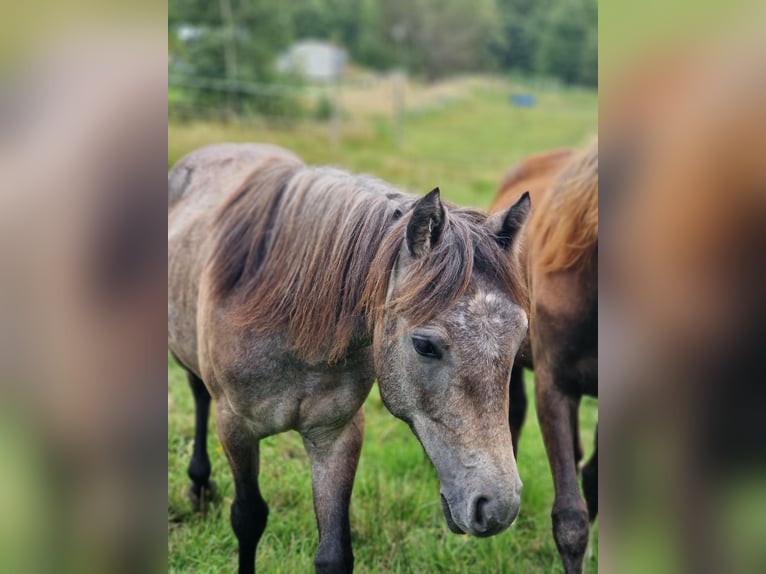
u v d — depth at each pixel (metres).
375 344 2.22
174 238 3.12
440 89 27.83
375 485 3.76
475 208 2.31
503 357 1.97
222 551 3.33
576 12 33.69
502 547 3.44
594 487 3.24
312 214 2.48
